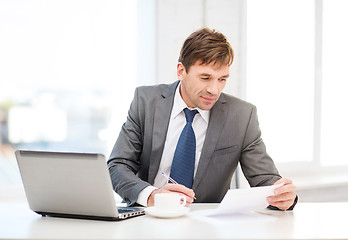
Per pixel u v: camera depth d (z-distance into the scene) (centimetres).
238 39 308
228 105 195
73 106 304
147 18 295
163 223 139
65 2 296
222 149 188
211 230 130
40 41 294
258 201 149
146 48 296
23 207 171
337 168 359
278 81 337
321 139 354
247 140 192
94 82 304
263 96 333
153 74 295
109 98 306
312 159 349
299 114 344
